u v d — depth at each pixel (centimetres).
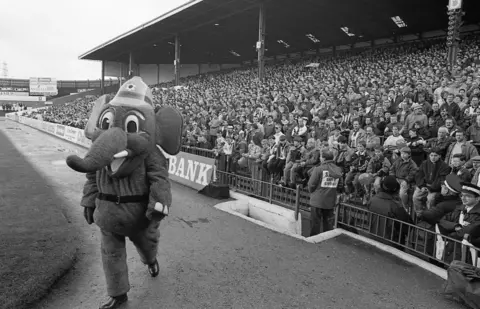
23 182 984
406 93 1163
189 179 970
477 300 375
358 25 3030
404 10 2570
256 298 391
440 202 578
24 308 355
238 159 1091
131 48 4272
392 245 569
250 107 1719
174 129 356
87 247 521
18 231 577
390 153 805
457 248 493
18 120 4881
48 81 6725
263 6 2344
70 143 2209
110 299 358
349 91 1528
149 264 414
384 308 380
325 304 384
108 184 337
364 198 765
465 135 742
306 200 829
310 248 543
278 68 3481
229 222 661
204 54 4669
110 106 337
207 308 368
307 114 1278
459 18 1305
